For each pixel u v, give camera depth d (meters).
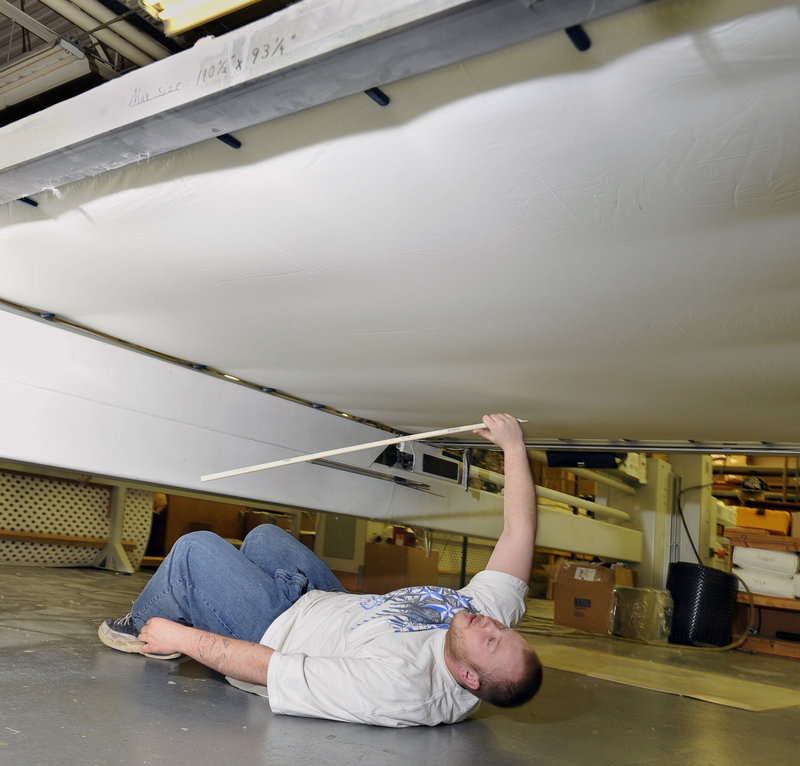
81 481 5.12
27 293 2.53
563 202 1.50
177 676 2.05
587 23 1.03
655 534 6.26
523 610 1.98
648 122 1.21
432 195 1.53
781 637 5.09
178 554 2.09
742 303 1.96
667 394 3.07
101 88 1.49
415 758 1.55
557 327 2.32
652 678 3.12
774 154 1.26
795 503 7.04
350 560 5.54
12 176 1.67
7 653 2.11
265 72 1.23
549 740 1.86
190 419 3.23
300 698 1.70
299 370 3.23
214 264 2.05
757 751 2.02
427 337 2.56
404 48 1.11
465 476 4.80
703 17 0.99
